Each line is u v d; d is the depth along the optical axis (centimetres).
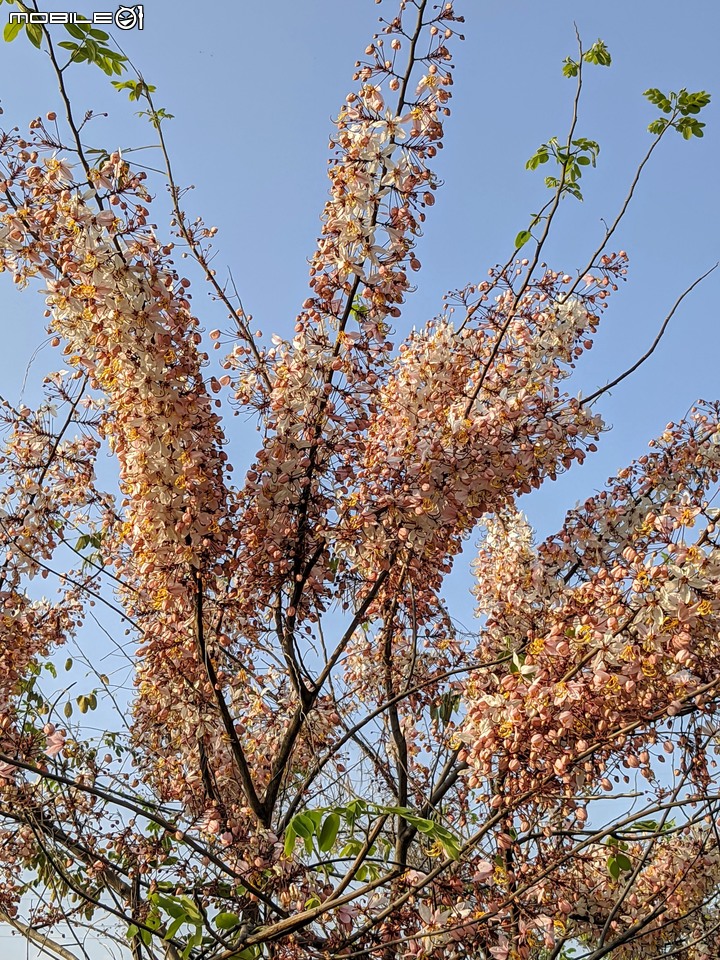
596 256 134
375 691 156
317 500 137
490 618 152
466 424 132
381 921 113
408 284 129
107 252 124
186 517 126
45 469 146
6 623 148
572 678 114
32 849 157
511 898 111
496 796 118
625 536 150
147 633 143
